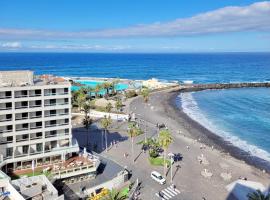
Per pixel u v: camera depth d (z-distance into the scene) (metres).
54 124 80.12
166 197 71.94
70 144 83.31
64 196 67.88
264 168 94.81
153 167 89.00
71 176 74.06
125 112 159.12
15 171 74.94
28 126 76.50
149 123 140.75
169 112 167.00
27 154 76.44
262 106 190.75
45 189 65.81
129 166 89.19
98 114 149.38
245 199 72.12
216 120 154.12
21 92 74.44
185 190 75.81
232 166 93.25
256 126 143.88
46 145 80.06
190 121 150.00
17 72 79.50
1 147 73.62
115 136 118.88
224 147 113.75
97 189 71.88
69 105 81.25
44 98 77.25
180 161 94.50
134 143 110.25
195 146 110.19
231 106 190.00
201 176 84.25
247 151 110.31
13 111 73.94
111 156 96.81
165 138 83.75
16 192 59.84
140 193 73.25
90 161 80.38
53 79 89.81
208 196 73.12
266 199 61.22
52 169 73.94
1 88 71.69
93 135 119.69
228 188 77.56
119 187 75.69
